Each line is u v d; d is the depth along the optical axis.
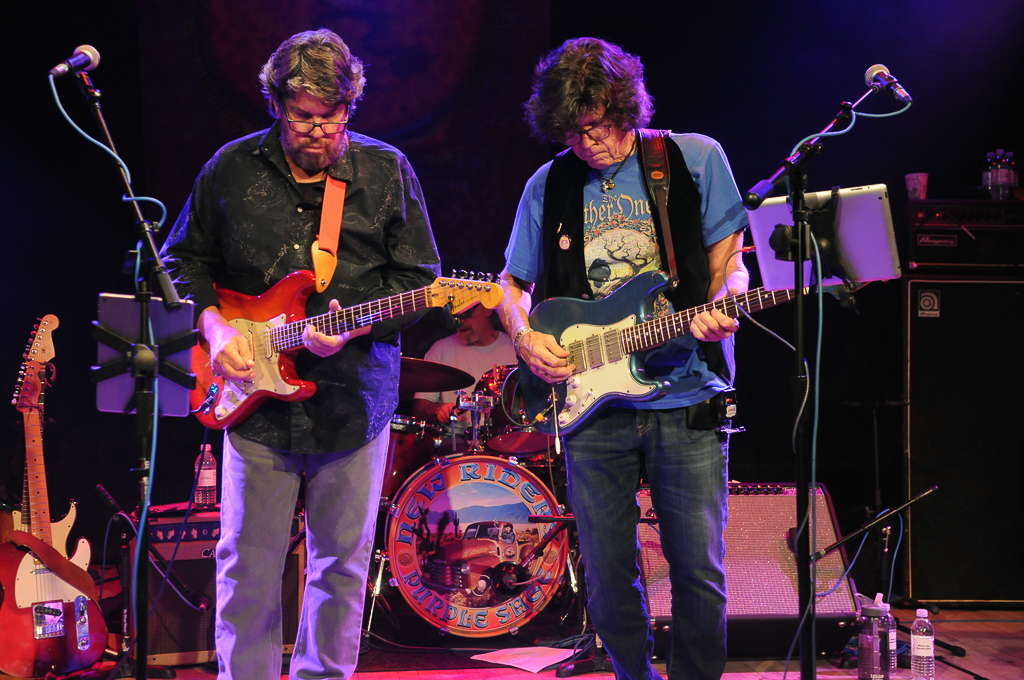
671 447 2.20
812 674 1.84
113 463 4.10
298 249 2.28
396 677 3.16
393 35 4.34
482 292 2.33
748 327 4.46
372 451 2.29
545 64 2.28
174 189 4.17
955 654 3.25
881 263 1.96
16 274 4.00
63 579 3.13
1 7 3.97
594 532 2.29
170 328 1.91
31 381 3.27
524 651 3.44
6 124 3.99
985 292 4.07
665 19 4.46
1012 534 4.02
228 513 2.24
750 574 3.27
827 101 4.52
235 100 4.20
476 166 4.41
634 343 2.21
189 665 3.30
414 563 3.49
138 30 4.11
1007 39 4.52
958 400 4.06
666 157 2.29
